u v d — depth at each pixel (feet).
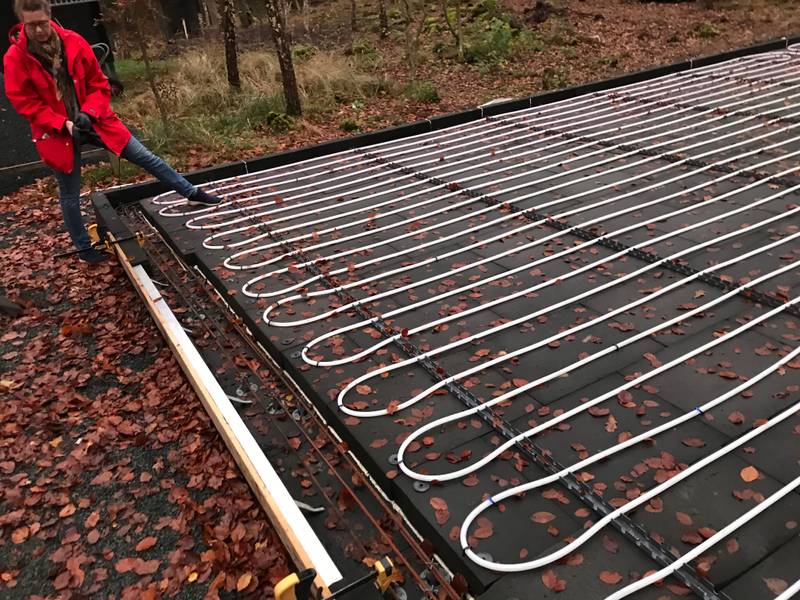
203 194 17.46
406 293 13.69
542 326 12.15
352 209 18.48
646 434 9.20
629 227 15.49
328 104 31.71
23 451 11.81
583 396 10.21
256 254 15.96
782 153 19.57
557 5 48.78
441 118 25.75
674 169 19.19
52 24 13.64
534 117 26.00
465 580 7.70
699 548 7.45
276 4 27.89
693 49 38.58
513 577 7.43
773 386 10.05
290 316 13.07
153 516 10.37
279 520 8.27
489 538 7.93
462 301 13.20
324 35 46.83
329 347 11.96
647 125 23.67
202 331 14.11
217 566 9.34
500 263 14.62
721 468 8.65
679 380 10.36
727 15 45.60
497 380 10.75
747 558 7.40
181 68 35.32
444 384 10.63
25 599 9.18
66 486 10.95
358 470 9.62
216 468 11.09
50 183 24.56
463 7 48.49
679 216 16.06
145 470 11.26
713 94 26.86
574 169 19.74
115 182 24.21
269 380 12.21
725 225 15.35
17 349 14.92
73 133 14.14
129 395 13.14
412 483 8.83
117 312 16.01
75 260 18.63
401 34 44.29
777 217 15.40
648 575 7.25
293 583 6.75
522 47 39.50
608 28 43.96
